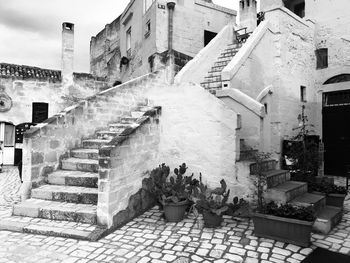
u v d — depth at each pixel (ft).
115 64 59.93
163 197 18.10
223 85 27.02
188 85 21.66
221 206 17.04
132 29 52.16
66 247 14.42
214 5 46.78
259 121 24.43
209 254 13.66
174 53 36.88
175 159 22.15
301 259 13.17
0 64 53.62
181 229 16.79
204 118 20.89
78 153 23.80
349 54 35.60
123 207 17.74
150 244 14.78
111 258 13.28
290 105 33.01
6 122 49.57
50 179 21.35
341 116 36.24
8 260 13.05
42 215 18.02
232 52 35.17
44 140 21.42
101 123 28.02
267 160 22.44
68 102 53.67
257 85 29.91
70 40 54.34
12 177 35.63
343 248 14.38
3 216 18.45
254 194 18.67
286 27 32.73
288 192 18.15
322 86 37.78
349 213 20.29
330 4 37.27
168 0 41.68
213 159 20.43
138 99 33.06
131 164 18.76
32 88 51.19
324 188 21.06
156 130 22.17
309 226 14.24
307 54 36.65
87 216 17.11
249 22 43.68
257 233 15.65
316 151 28.68
